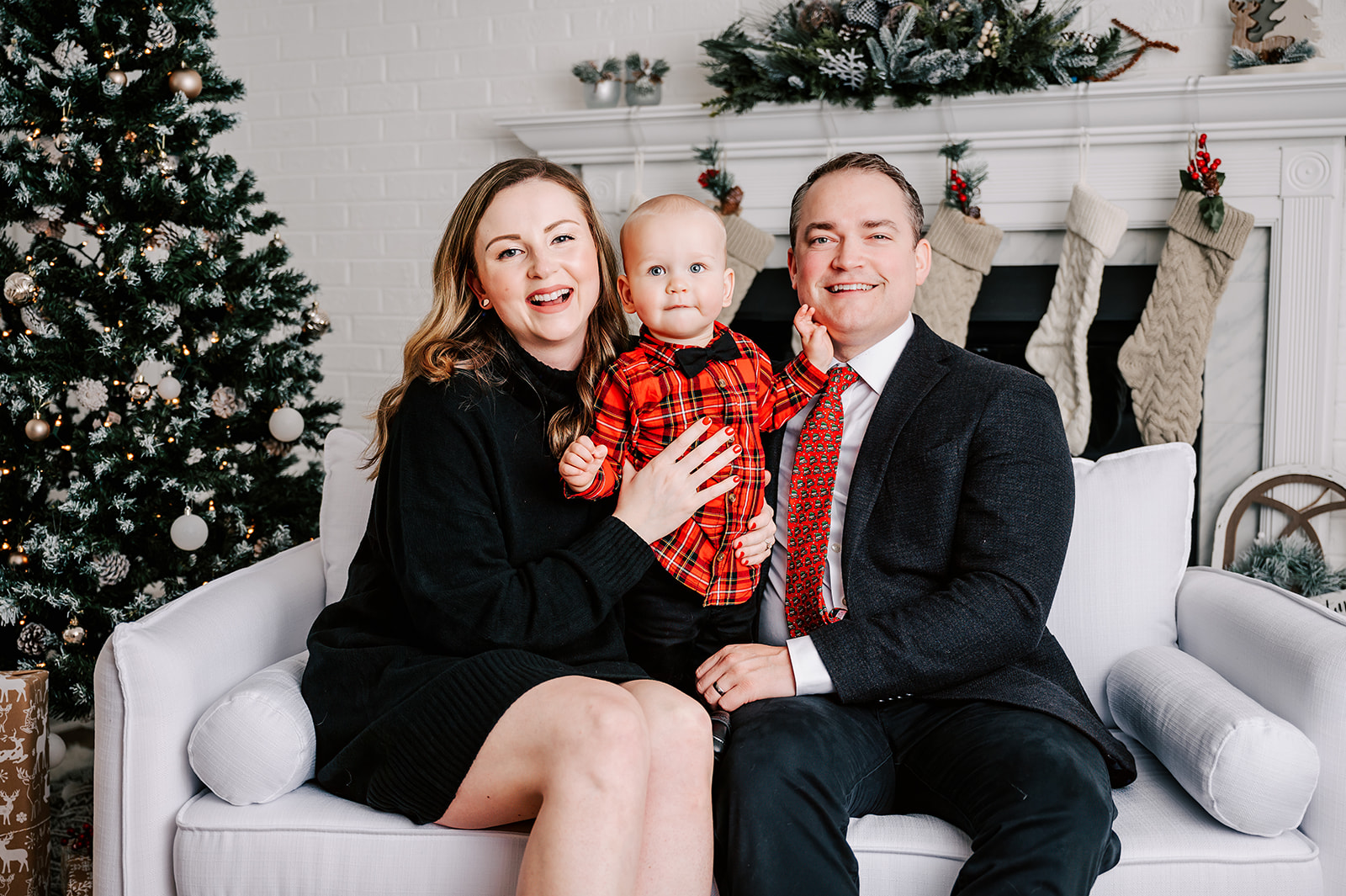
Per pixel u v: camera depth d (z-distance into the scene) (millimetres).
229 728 1306
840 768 1238
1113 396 2812
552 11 3229
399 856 1253
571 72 3225
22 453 2291
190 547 2238
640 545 1318
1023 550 1376
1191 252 2562
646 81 3014
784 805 1167
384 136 3461
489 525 1324
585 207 1472
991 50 2506
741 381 1443
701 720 1242
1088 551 1649
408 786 1232
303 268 3590
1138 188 2658
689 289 1416
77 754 2525
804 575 1479
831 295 1533
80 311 2326
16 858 1691
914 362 1536
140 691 1322
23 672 1741
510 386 1423
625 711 1137
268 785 1308
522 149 3332
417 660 1298
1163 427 2627
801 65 2658
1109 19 2730
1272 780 1218
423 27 3375
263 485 2539
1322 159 2508
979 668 1354
